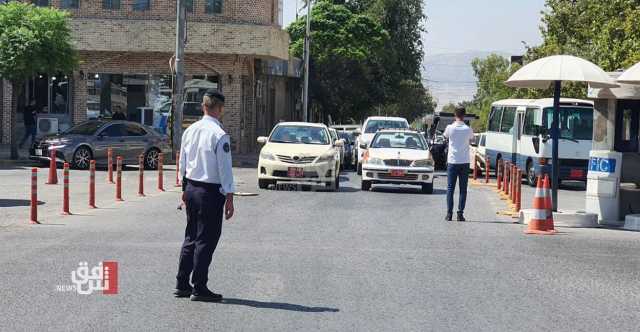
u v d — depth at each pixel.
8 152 40.06
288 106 67.81
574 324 9.71
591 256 14.73
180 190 25.89
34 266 12.40
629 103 20.78
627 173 20.62
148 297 10.52
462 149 19.53
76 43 44.66
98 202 21.80
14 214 18.83
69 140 33.16
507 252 14.91
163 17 46.38
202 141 10.26
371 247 15.04
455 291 11.37
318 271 12.57
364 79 74.56
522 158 35.16
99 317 9.45
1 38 34.09
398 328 9.27
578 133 33.50
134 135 34.53
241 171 36.44
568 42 49.28
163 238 15.43
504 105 38.84
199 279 10.31
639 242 16.86
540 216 17.89
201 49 45.28
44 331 8.80
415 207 22.59
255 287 11.27
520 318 9.92
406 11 79.44
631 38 40.25
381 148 28.58
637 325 9.76
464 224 18.98
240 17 47.06
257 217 19.14
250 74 49.00
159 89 46.34
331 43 72.12
